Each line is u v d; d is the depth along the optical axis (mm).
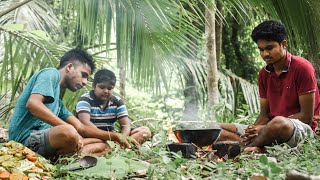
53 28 7203
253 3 5742
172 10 5152
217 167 3410
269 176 2971
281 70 5156
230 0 5414
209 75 7293
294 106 5145
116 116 5590
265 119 5402
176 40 5398
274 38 4965
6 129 5809
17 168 3635
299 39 6211
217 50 8508
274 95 5289
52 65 5719
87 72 4793
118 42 5234
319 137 5051
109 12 5113
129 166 3564
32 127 4539
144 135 5273
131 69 5418
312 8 5922
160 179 3330
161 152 3436
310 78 5000
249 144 4883
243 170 3545
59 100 4922
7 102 6754
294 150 4492
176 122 6504
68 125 4266
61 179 3600
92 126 4867
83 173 3578
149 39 5277
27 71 5941
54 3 8359
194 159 4016
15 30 5793
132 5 5102
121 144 4676
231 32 11000
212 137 4410
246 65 11070
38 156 3848
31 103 4312
